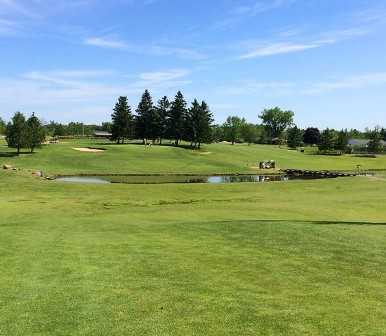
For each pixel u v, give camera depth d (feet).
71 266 32.30
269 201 90.79
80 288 27.32
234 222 52.54
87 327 21.57
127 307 24.21
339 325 21.93
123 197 92.17
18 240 41.68
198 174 190.70
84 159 209.87
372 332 21.11
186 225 50.57
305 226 49.11
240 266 32.58
